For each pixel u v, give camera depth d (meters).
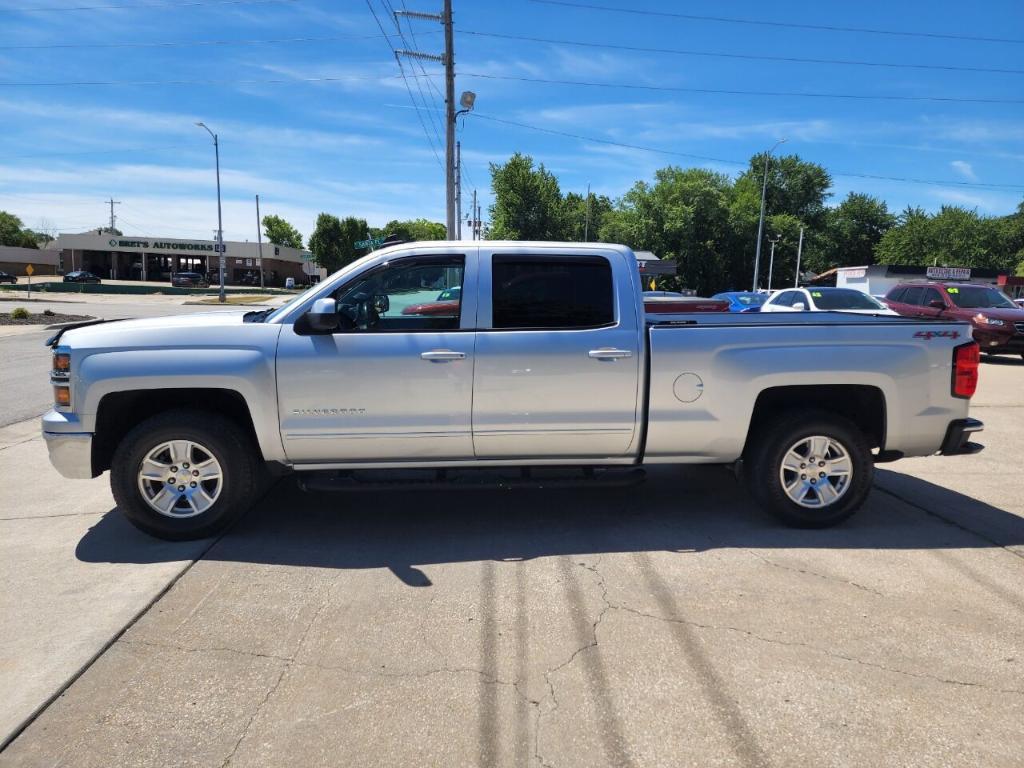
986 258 68.25
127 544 4.53
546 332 4.48
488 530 4.79
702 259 64.31
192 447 4.47
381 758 2.52
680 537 4.64
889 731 2.64
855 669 3.05
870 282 38.69
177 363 4.33
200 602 3.71
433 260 4.53
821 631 3.38
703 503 5.37
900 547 4.46
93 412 4.36
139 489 4.43
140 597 3.75
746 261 66.38
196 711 2.79
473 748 2.56
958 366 4.68
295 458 4.52
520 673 3.04
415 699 2.86
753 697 2.86
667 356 4.52
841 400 5.01
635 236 64.50
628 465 4.78
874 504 5.35
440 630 3.41
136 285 62.28
